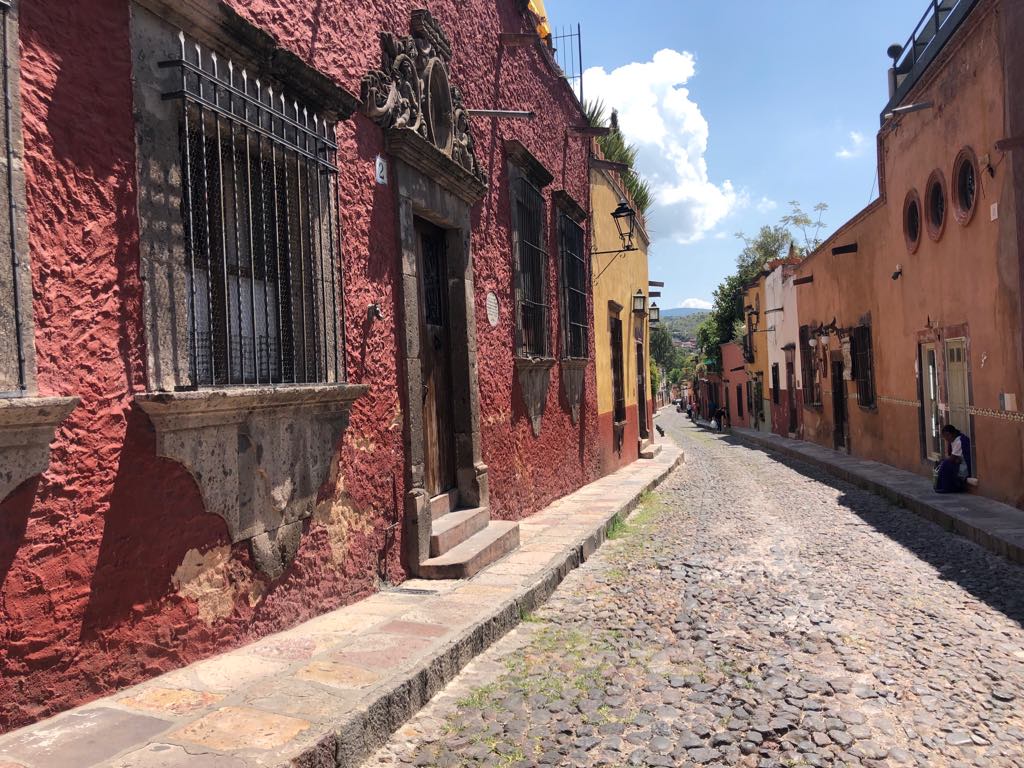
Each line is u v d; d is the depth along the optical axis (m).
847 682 4.20
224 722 3.09
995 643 4.92
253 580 4.14
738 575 6.75
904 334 14.39
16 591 2.82
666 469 15.86
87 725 2.95
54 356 2.97
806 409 24.62
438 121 7.07
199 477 3.69
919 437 13.84
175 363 3.54
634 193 20.73
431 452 6.99
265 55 4.17
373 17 5.74
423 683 3.90
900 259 14.34
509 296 9.05
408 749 3.44
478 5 8.33
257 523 4.14
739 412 42.25
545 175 10.38
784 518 10.20
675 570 6.98
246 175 4.11
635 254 19.33
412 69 6.27
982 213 10.40
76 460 3.05
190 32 3.69
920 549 8.05
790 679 4.25
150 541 3.43
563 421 11.46
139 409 3.35
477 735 3.58
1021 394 9.46
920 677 4.29
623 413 16.75
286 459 4.41
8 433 2.74
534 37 8.89
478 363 7.88
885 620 5.40
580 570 7.10
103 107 3.22
